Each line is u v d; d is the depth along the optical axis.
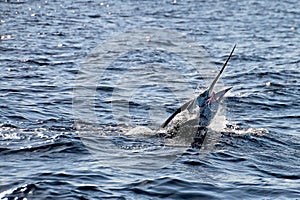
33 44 45.94
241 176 18.69
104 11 72.75
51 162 19.06
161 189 17.27
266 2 90.06
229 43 51.66
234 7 82.62
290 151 21.48
